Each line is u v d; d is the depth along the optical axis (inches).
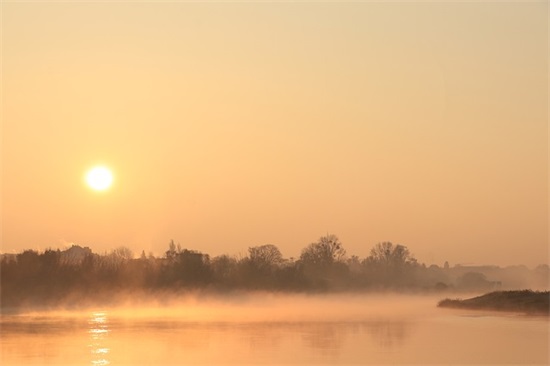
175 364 2089.1
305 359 2139.5
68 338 2797.7
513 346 2343.8
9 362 2169.0
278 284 7116.1
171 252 6771.7
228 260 7145.7
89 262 5969.5
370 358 2142.0
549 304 3887.8
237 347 2442.2
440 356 2164.1
